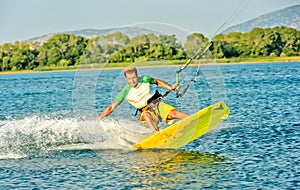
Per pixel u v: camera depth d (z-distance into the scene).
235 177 11.71
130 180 11.66
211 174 11.95
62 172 12.41
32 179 11.95
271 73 48.19
